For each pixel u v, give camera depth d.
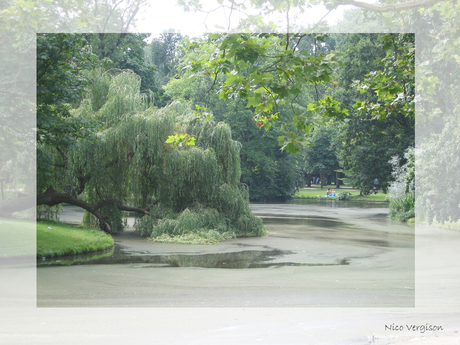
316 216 34.72
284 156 60.12
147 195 22.22
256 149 56.81
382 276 12.01
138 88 21.98
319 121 6.91
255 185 57.78
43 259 14.82
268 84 6.65
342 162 51.59
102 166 20.45
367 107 10.38
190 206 21.42
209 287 10.49
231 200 21.67
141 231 21.05
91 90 21.34
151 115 20.52
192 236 19.53
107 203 20.70
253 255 16.12
